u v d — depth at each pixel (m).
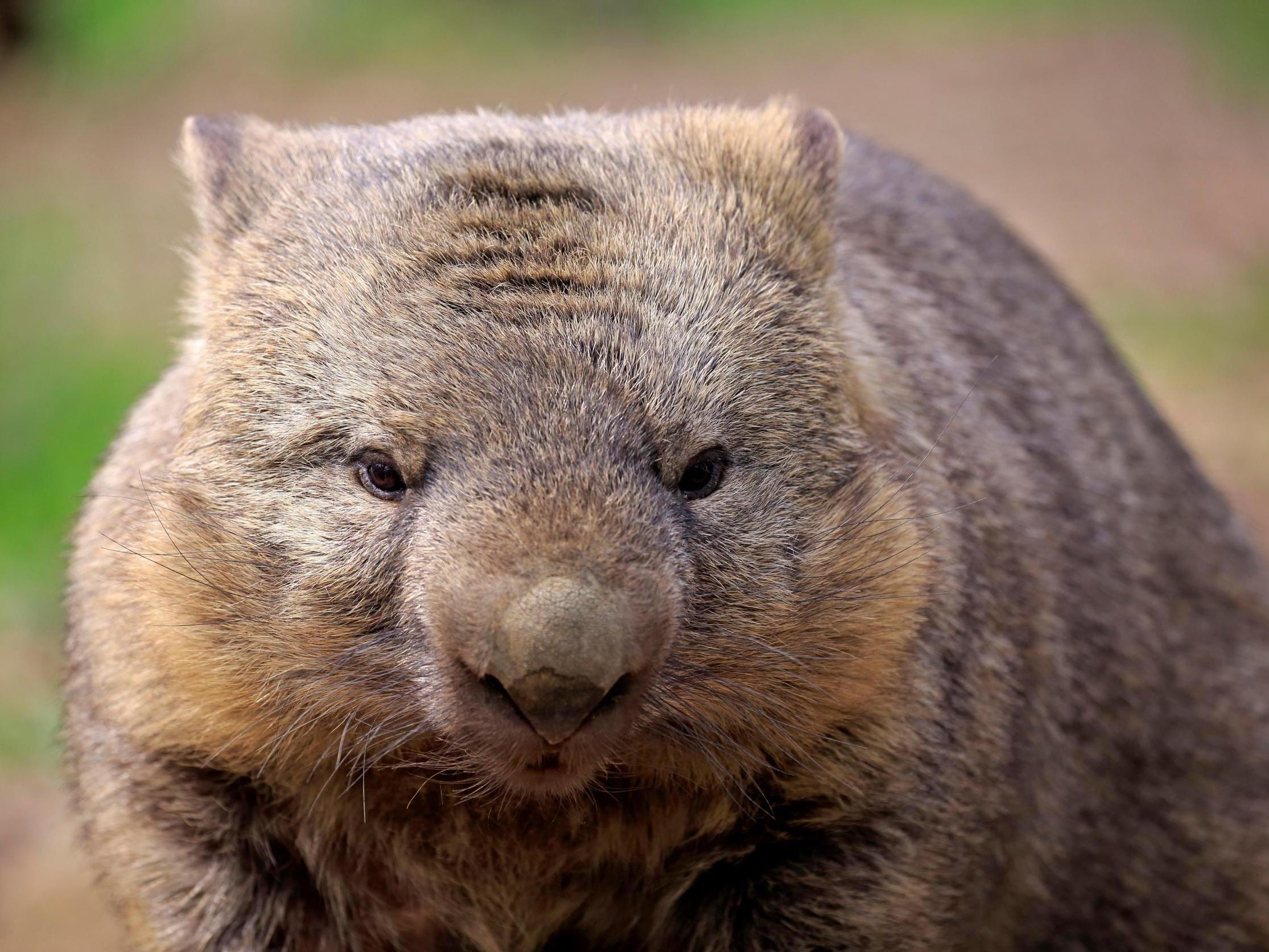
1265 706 8.84
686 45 31.25
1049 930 7.82
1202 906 8.41
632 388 5.79
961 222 8.81
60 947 9.59
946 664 6.63
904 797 6.44
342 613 5.95
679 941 6.76
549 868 6.61
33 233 19.97
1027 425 8.06
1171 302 19.14
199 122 7.07
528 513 5.49
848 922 6.45
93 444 14.98
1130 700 8.12
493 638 5.30
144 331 17.47
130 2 27.47
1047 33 32.31
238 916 6.54
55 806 10.83
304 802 6.52
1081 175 24.31
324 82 26.67
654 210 6.21
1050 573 7.66
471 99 26.41
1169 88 28.53
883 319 7.33
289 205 6.44
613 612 5.32
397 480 5.86
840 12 34.09
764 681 6.11
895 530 6.32
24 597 13.02
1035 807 7.38
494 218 6.03
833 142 6.77
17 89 25.73
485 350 5.75
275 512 6.01
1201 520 9.20
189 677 6.24
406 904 6.88
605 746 5.68
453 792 6.33
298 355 6.02
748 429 6.02
